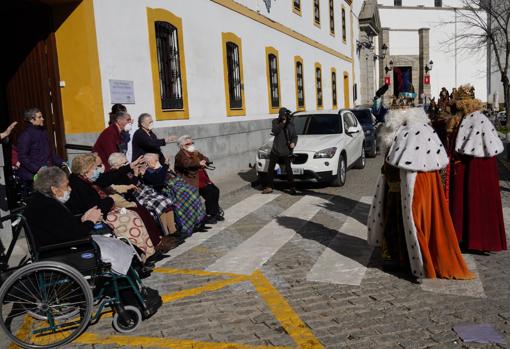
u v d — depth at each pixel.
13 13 8.21
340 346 3.57
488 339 3.55
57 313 4.01
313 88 21.62
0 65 8.41
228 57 13.19
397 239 4.82
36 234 3.92
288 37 18.14
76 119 8.13
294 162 9.91
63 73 8.08
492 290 4.45
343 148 10.48
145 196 5.99
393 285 4.68
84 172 4.80
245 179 11.50
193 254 6.02
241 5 13.85
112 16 8.47
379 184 4.97
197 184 7.11
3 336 3.97
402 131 4.57
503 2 22.34
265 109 15.77
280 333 3.83
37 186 4.00
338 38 26.53
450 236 4.66
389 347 3.52
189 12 10.97
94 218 4.25
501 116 25.42
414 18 44.09
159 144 7.03
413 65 44.72
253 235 6.75
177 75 10.59
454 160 5.40
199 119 11.40
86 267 3.91
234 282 4.99
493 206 5.27
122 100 8.65
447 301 4.24
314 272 5.15
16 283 3.80
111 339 3.87
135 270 4.34
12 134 8.47
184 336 3.86
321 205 8.52
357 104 32.44
